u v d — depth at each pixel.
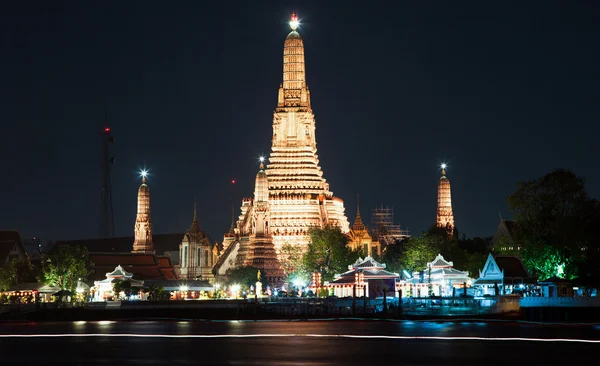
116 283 187.88
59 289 190.12
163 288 194.25
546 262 161.38
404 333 126.69
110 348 108.06
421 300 167.00
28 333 129.50
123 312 165.38
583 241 161.25
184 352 103.69
